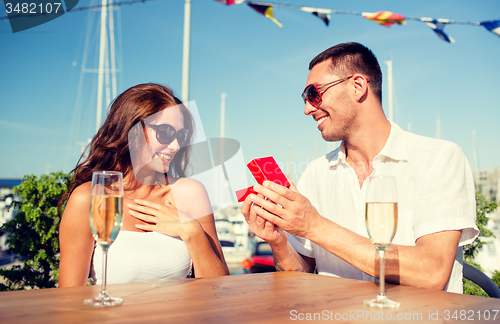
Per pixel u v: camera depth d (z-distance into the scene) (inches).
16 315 26.3
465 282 95.4
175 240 66.5
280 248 57.5
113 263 61.5
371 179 34.6
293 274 45.9
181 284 38.8
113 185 33.3
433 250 46.6
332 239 46.5
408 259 44.5
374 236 33.1
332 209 71.9
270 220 48.3
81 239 58.3
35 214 111.7
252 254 259.4
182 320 25.5
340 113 65.3
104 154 66.7
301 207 46.4
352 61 64.5
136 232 65.5
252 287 37.4
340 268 66.3
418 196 55.0
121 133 64.7
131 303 30.4
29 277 114.9
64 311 27.6
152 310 28.2
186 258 67.0
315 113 68.3
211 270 64.8
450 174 54.3
